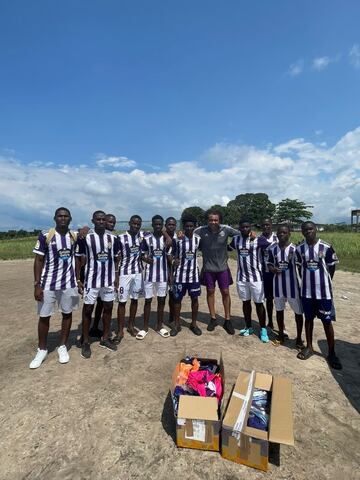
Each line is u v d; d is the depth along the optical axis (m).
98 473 2.63
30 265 18.19
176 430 2.90
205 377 3.48
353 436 3.12
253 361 4.70
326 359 4.80
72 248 4.65
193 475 2.61
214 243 5.90
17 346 5.36
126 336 5.76
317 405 3.60
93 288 4.90
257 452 2.65
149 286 5.71
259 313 5.52
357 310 7.43
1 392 3.85
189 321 6.68
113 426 3.21
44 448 2.92
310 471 2.68
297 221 85.06
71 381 4.09
